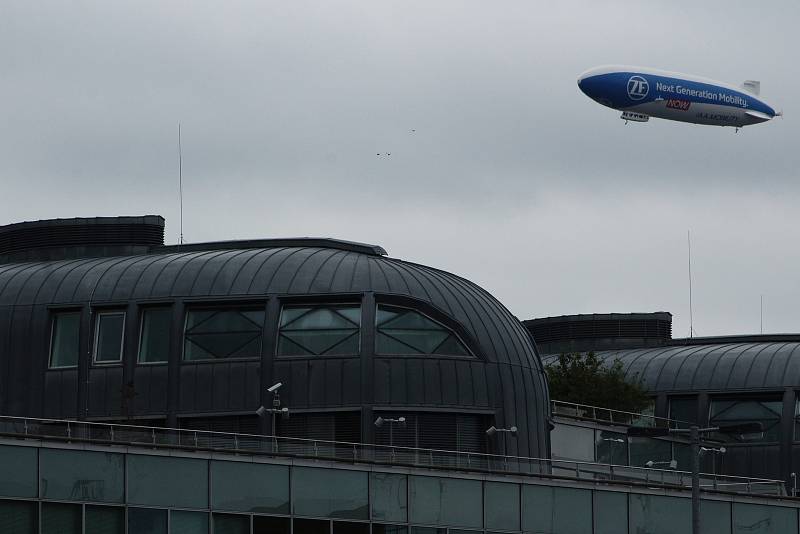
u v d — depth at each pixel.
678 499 100.50
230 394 119.56
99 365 121.62
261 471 85.38
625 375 169.62
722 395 166.12
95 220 134.50
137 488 81.75
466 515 91.88
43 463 79.12
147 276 123.31
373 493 88.62
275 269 122.31
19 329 123.06
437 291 123.56
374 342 119.69
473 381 121.69
